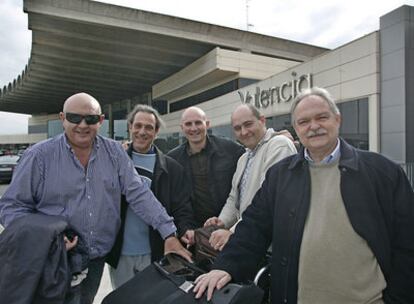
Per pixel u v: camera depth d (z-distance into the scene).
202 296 1.57
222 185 3.09
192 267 1.94
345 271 1.60
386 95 11.25
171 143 31.34
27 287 1.51
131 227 2.53
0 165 14.80
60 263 1.67
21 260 1.54
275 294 1.82
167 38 24.78
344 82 12.85
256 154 2.54
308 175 1.79
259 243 1.93
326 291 1.63
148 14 23.33
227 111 22.50
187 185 2.86
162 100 35.91
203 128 3.11
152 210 2.31
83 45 25.69
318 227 1.67
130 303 1.70
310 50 28.77
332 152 1.77
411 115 10.66
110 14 22.38
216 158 3.13
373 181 1.66
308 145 1.77
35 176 2.02
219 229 2.31
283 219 1.80
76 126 2.04
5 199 1.96
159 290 1.71
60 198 2.05
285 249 1.77
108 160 2.26
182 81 28.36
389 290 1.61
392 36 11.00
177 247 2.21
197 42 25.30
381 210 1.64
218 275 1.70
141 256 2.55
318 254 1.64
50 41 24.91
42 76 33.94
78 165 2.11
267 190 1.98
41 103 52.34
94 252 2.15
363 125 12.05
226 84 25.33
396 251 1.64
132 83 36.41
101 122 2.16
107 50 26.66
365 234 1.58
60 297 1.62
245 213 2.03
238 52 23.94
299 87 15.30
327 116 1.75
